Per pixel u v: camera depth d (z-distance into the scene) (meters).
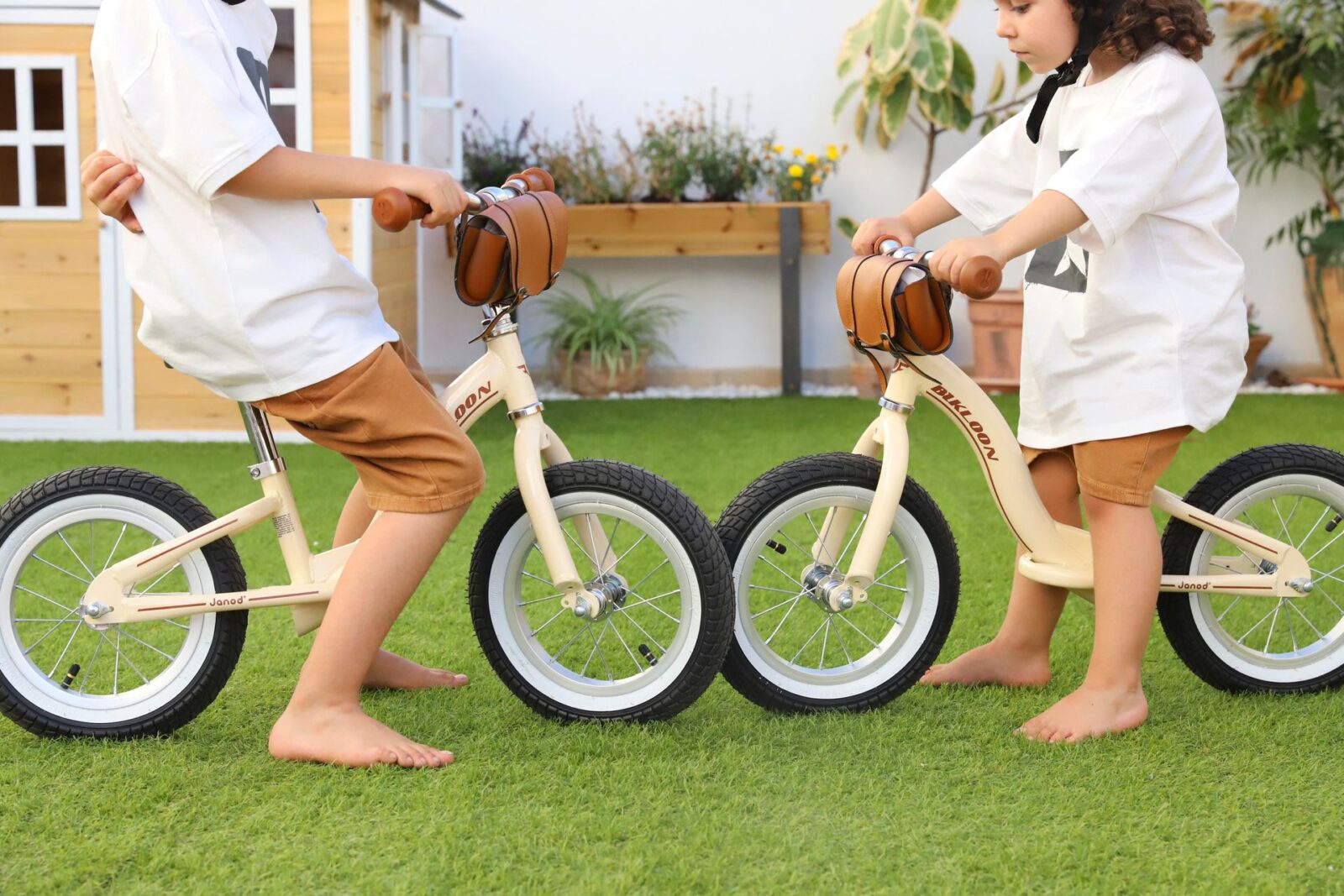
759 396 5.78
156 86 1.59
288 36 4.41
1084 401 1.88
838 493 1.92
